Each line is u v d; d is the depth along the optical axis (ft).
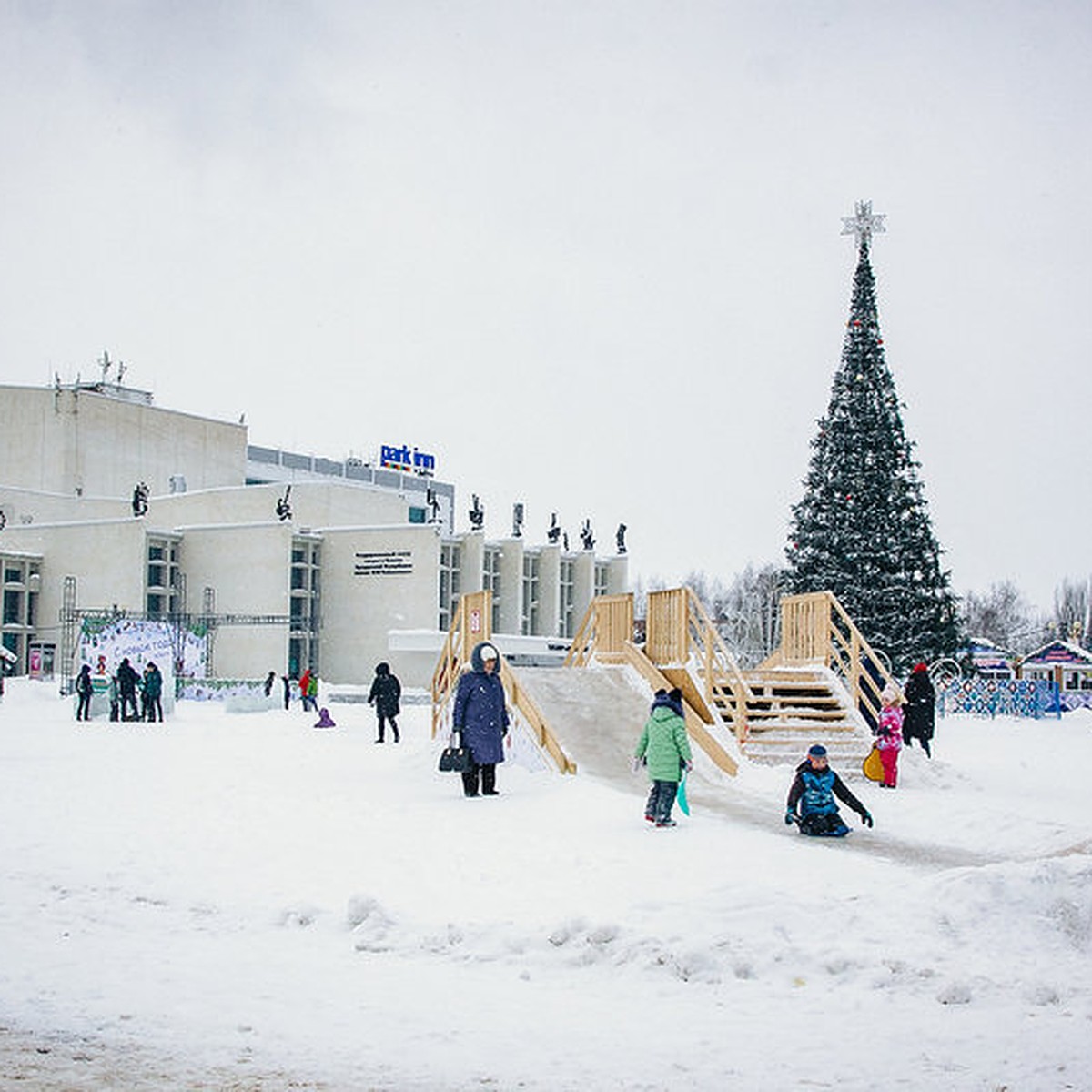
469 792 53.47
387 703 91.04
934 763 60.54
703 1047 20.44
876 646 108.06
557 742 58.65
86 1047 19.95
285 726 112.68
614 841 41.32
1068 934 27.02
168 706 125.59
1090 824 45.75
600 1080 18.62
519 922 29.30
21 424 268.41
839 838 42.93
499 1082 18.48
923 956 25.88
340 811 49.34
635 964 25.72
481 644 54.65
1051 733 99.60
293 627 228.02
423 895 32.71
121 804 51.29
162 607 233.55
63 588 234.38
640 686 72.02
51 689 159.63
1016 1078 18.67
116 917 30.50
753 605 330.13
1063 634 359.46
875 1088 18.25
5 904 31.76
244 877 35.29
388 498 274.98
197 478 292.40
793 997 23.80
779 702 67.51
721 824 45.75
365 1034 21.08
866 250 116.98
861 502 110.52
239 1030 21.21
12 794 55.06
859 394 113.19
